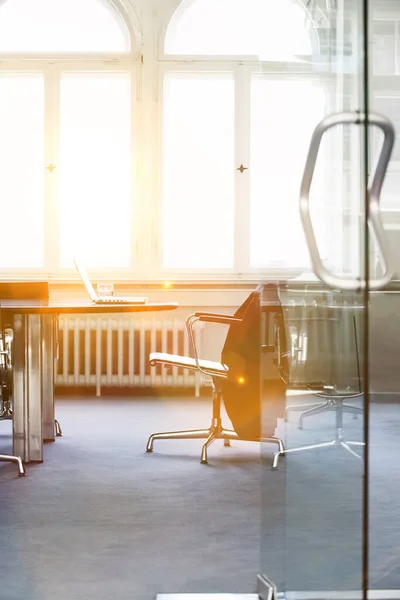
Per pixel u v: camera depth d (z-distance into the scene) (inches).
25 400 137.8
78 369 225.1
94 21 236.5
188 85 238.8
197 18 236.5
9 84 237.1
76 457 142.6
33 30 236.4
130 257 235.9
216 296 231.1
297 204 66.3
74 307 132.7
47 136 235.0
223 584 78.2
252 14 236.2
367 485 53.7
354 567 55.2
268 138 72.7
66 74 236.1
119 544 91.5
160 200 235.6
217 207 238.8
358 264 56.2
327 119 57.3
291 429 70.4
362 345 57.1
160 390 233.5
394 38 113.3
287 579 67.7
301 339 70.2
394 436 154.2
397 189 86.2
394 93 109.9
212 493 116.1
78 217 237.5
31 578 80.1
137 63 234.1
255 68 235.8
